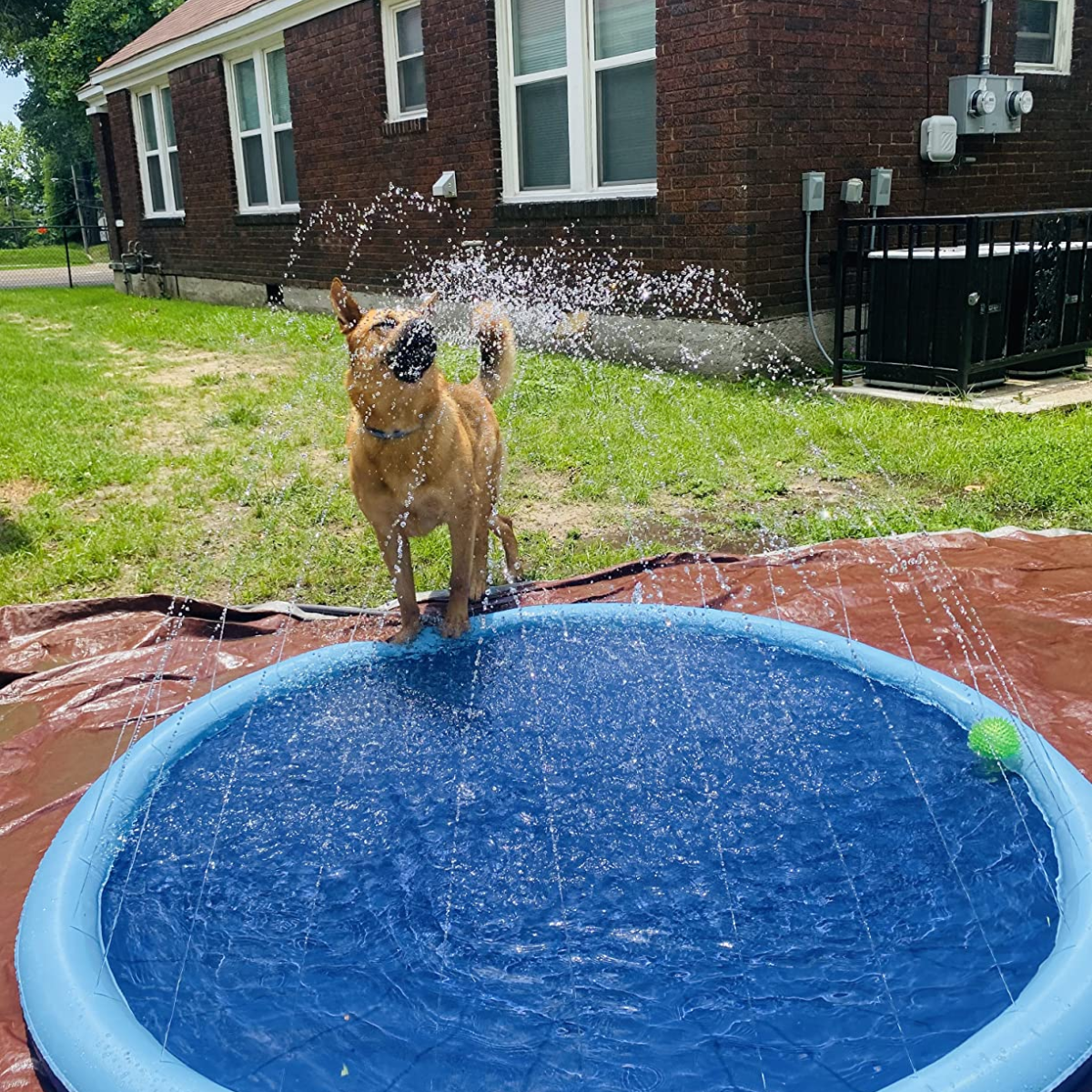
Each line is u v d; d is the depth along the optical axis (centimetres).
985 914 237
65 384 995
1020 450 598
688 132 829
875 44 849
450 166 1087
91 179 4809
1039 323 766
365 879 258
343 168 1270
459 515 370
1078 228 871
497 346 414
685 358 877
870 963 225
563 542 523
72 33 3247
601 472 621
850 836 268
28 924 234
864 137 865
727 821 276
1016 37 950
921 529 513
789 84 804
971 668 368
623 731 323
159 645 416
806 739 315
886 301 777
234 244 1570
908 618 410
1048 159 1024
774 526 534
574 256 963
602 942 234
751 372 838
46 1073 204
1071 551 464
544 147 1002
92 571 498
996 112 931
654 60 862
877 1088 192
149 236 1847
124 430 791
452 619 389
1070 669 363
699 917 241
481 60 1003
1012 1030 191
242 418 812
